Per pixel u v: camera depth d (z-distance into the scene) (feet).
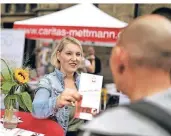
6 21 25.18
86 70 12.24
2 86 5.40
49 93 5.87
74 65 6.39
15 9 24.76
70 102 5.34
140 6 19.70
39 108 5.57
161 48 2.13
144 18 2.30
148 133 1.77
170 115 1.85
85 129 1.97
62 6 22.54
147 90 2.18
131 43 2.23
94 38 10.13
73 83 6.31
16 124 5.57
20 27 11.60
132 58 2.22
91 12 11.18
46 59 19.38
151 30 2.18
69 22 10.72
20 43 10.91
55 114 6.05
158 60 2.14
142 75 2.20
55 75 6.25
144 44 2.17
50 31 10.92
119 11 20.59
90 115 5.36
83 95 5.45
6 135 5.18
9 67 5.68
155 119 1.82
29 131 5.48
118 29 9.73
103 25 10.03
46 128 5.65
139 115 1.87
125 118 1.89
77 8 11.56
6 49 10.90
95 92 5.46
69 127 6.13
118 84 2.43
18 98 5.52
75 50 6.47
